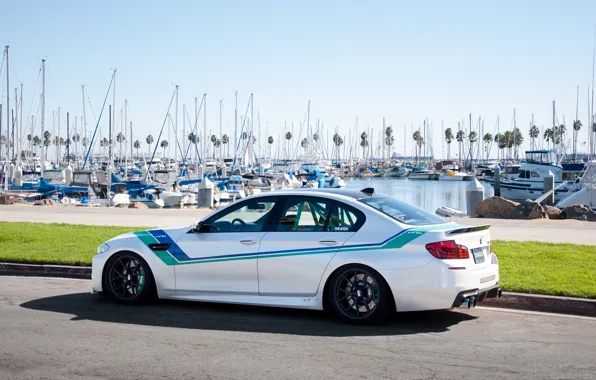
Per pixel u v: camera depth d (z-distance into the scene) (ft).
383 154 433.89
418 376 20.17
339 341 24.34
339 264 26.89
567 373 20.49
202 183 101.76
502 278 34.17
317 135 355.97
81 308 30.32
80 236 53.16
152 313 29.27
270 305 28.19
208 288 29.43
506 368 20.99
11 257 42.04
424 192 248.11
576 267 37.65
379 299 26.30
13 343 24.00
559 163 171.83
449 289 25.52
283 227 28.58
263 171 250.16
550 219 75.46
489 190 263.90
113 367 21.13
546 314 29.19
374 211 27.48
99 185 149.18
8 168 163.73
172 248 30.17
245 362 21.65
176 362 21.66
